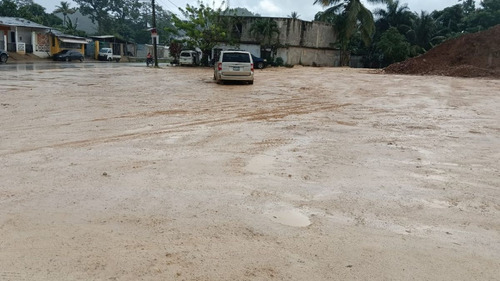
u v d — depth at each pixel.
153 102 11.67
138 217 3.69
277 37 44.12
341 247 3.22
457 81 20.73
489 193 4.47
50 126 7.84
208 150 6.14
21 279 2.71
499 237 3.45
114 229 3.45
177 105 11.14
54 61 43.62
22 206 3.89
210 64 41.12
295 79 22.27
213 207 3.95
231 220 3.67
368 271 2.87
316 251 3.15
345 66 50.31
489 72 23.78
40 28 45.91
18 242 3.20
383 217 3.81
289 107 11.16
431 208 4.04
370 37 47.72
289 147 6.41
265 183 4.66
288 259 3.02
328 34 48.94
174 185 4.54
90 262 2.92
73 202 4.00
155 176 4.82
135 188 4.42
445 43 29.25
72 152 5.88
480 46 26.75
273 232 3.46
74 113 9.43
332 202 4.14
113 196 4.18
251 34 44.84
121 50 64.44
